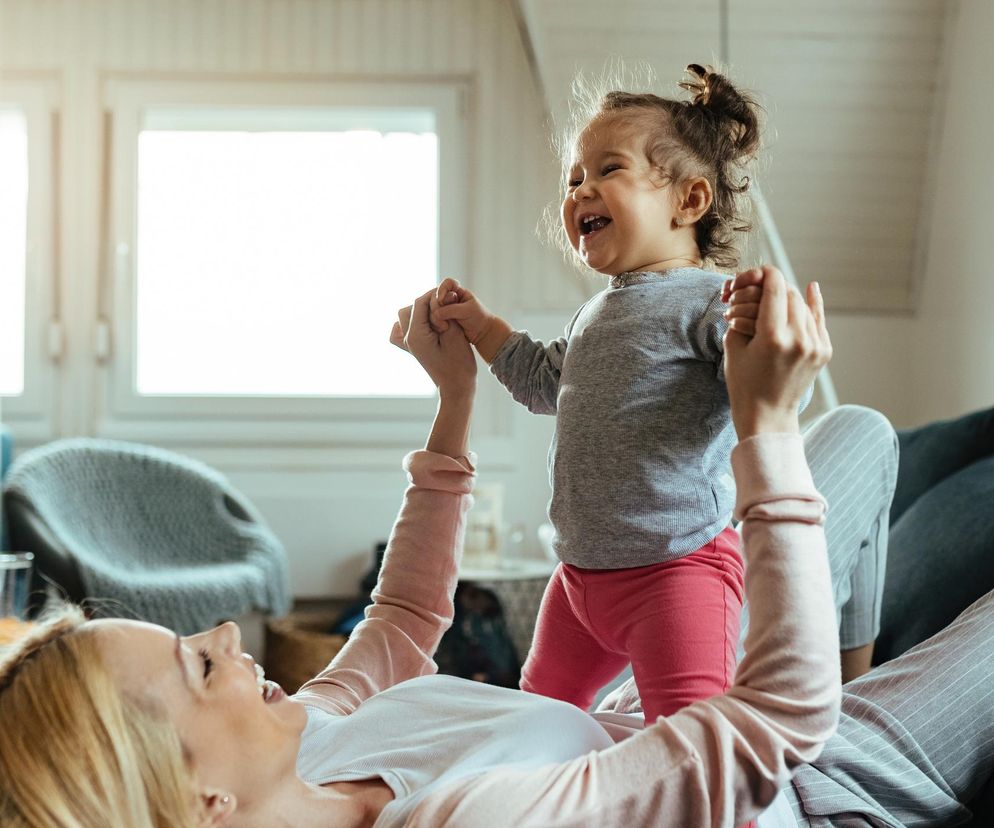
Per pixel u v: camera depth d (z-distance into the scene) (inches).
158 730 36.4
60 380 176.9
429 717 45.0
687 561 51.4
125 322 176.4
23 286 176.6
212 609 138.3
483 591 151.4
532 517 176.4
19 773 34.2
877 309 172.7
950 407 158.9
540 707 44.4
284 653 152.3
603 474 52.4
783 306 38.7
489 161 176.2
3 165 178.4
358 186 181.8
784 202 164.7
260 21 174.9
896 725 55.7
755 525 38.5
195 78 175.0
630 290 54.4
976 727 56.6
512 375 57.9
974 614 59.5
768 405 39.1
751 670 38.0
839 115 158.6
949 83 156.2
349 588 175.9
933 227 164.2
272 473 177.6
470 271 177.3
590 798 36.7
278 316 182.1
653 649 50.5
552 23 156.8
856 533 64.9
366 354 182.5
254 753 38.7
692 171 56.1
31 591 131.0
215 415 177.6
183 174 180.5
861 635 67.5
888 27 152.2
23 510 134.0
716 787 36.5
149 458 154.6
